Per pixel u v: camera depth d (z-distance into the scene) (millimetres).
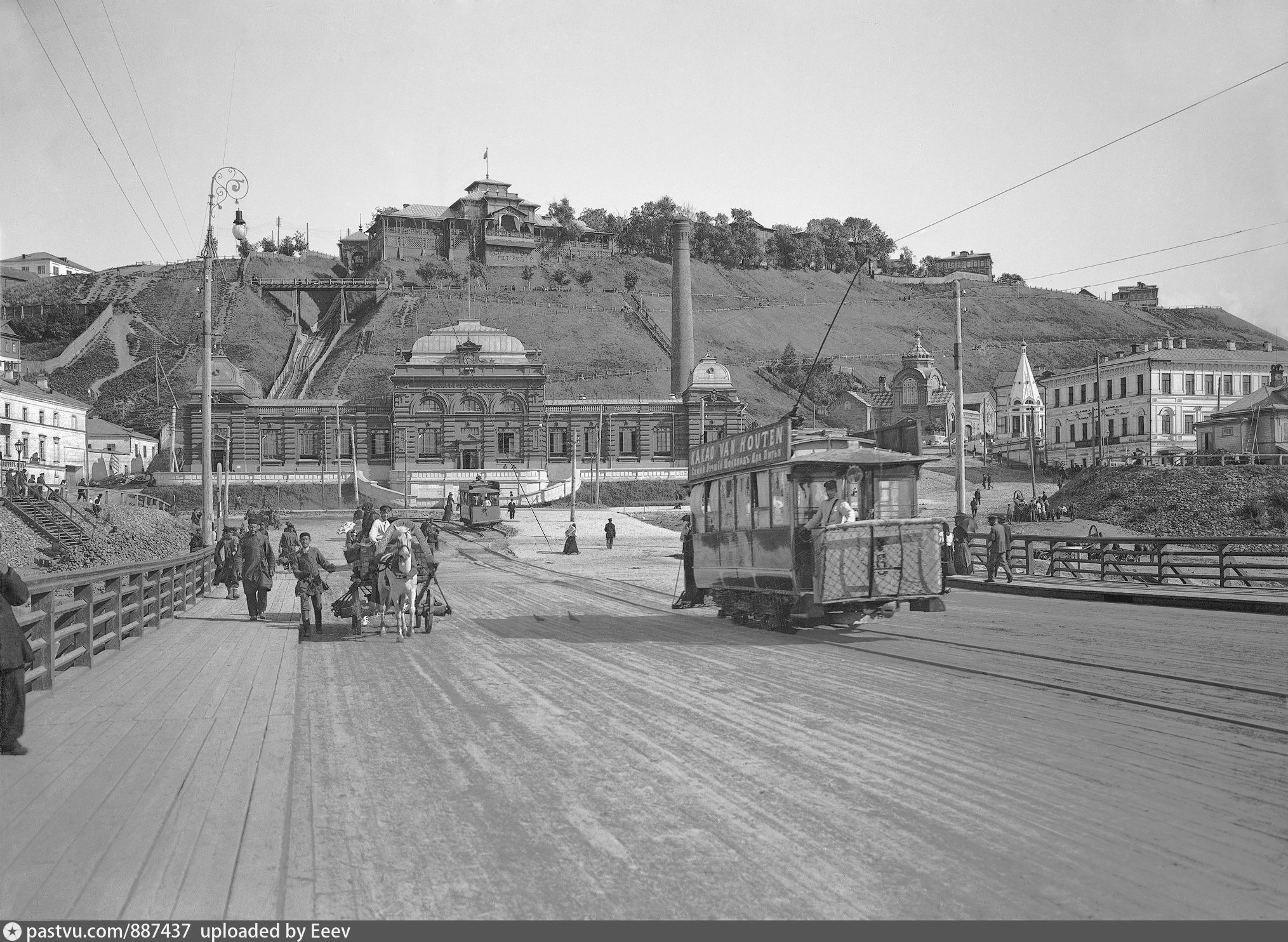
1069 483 72062
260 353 165625
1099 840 6609
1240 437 79688
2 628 9070
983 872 6090
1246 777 8047
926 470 96438
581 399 104438
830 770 8430
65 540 47469
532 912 5621
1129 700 11266
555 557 52031
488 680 13586
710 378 103562
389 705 11867
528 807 7574
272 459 98312
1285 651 15492
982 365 192500
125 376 155750
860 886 5922
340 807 7621
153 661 15500
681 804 7574
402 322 169875
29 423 88750
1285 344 134375
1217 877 5980
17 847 6582
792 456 18188
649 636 18656
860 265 20797
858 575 17797
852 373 178625
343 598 19719
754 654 15789
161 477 93000
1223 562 28219
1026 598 27703
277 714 11039
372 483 95438
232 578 28547
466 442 98375
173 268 197000
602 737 9867
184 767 8672
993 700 11414
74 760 8906
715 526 22000
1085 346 199250
